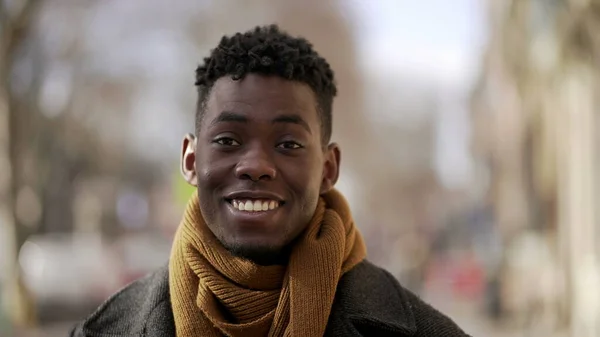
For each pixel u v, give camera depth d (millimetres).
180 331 1959
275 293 1964
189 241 2049
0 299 10945
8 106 11883
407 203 62125
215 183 2004
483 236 25281
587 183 11344
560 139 12688
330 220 2096
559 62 10898
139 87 24578
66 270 13031
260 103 1979
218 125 2000
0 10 11180
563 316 11375
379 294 2125
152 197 36219
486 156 25484
